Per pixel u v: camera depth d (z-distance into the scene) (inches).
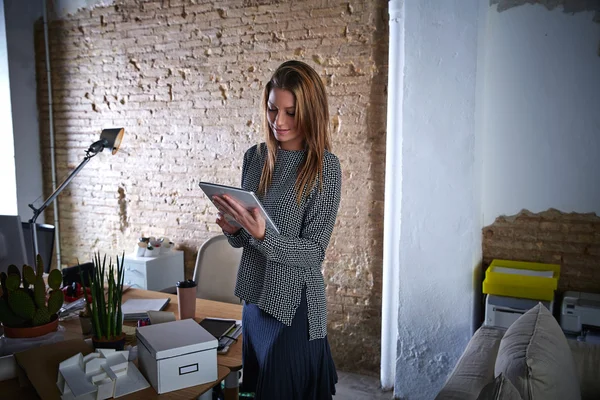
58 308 64.5
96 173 157.9
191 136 141.8
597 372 71.4
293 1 123.4
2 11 151.3
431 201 101.5
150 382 51.8
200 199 142.9
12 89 155.1
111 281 58.4
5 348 59.6
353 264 122.0
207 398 56.0
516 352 59.1
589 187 100.3
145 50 145.3
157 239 143.9
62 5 156.1
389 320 113.7
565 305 93.3
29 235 94.8
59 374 50.3
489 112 105.6
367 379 120.6
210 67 136.6
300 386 55.9
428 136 100.3
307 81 54.9
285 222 56.3
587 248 101.8
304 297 56.0
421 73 99.7
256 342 57.6
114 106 152.4
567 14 98.3
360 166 119.0
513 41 102.2
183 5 138.3
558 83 100.3
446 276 101.9
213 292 95.8
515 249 107.0
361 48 116.6
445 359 103.7
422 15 98.5
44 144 164.6
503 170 106.0
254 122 132.6
